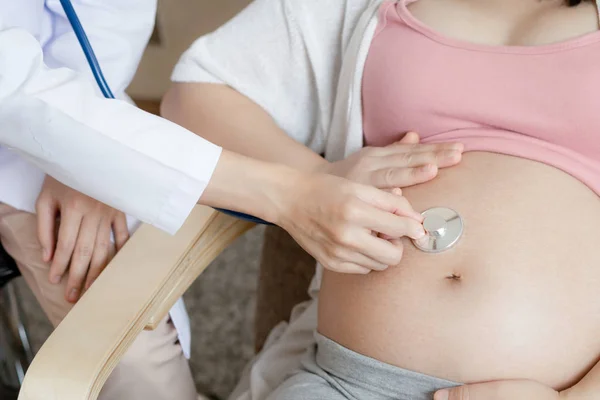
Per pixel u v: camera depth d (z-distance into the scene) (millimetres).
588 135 902
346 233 829
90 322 877
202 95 1097
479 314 854
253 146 1052
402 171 935
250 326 1729
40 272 1106
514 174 921
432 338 868
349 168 974
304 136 1165
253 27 1096
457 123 974
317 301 1103
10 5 958
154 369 1098
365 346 908
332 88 1103
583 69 888
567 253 869
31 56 816
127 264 948
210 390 1621
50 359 839
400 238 922
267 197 874
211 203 896
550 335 843
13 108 807
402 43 984
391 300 896
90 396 821
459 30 975
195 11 1947
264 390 1032
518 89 922
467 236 894
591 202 904
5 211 1110
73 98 821
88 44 966
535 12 947
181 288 983
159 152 832
